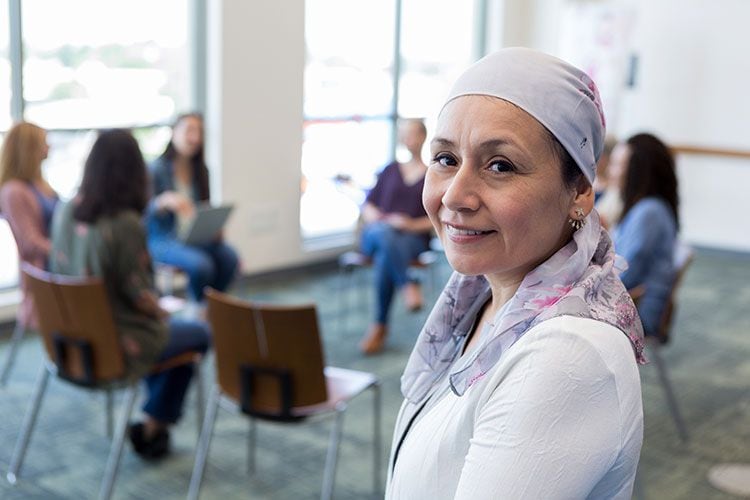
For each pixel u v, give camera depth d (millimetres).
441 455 949
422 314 6141
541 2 9180
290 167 6973
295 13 6785
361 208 6074
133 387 3365
